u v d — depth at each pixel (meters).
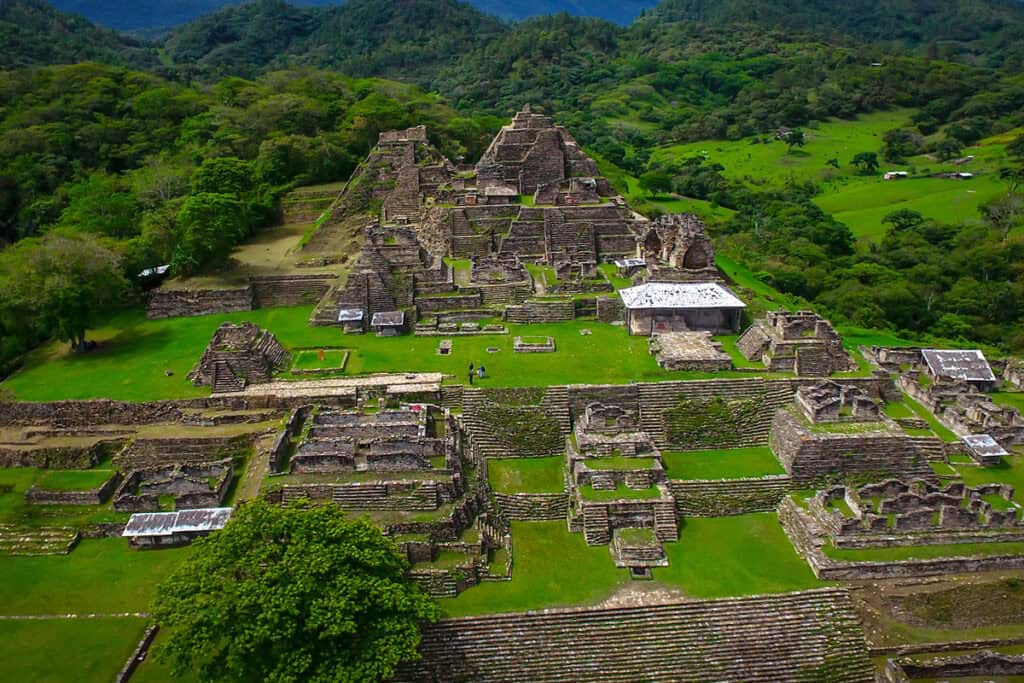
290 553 34.09
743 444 52.94
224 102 120.75
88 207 81.38
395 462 45.84
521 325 66.81
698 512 47.62
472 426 52.59
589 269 72.31
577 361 58.97
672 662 38.91
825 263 101.88
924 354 63.75
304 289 73.94
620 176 138.62
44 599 40.22
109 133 106.69
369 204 88.44
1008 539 43.78
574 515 46.25
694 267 69.25
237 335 58.16
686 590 41.31
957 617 40.88
